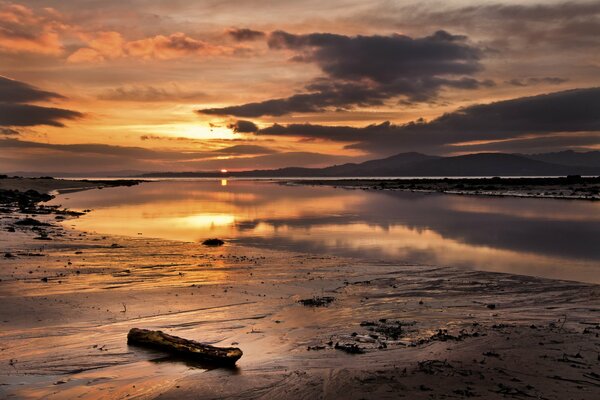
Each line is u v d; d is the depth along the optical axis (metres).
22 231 26.67
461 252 21.77
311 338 9.94
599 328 10.19
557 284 15.00
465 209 45.69
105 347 9.23
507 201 56.12
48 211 41.94
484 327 10.48
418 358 8.50
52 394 7.08
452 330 10.33
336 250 22.33
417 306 12.55
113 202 57.91
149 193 81.31
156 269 17.16
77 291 13.64
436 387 7.09
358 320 11.27
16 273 15.72
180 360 8.59
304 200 61.56
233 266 17.95
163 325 10.79
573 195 62.00
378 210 45.34
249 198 66.56
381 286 14.86
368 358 8.62
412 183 113.75
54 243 22.78
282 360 8.58
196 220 36.72
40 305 12.05
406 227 31.66
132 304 12.46
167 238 26.47
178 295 13.47
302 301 12.98
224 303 12.71
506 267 18.30
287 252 21.64
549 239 25.94
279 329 10.59
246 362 8.52
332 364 8.30
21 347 9.17
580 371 7.62
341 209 46.69
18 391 7.18
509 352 8.58
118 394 7.08
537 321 10.95
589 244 24.11
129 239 25.39
